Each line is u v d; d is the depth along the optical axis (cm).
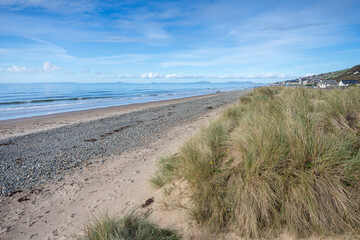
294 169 251
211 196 272
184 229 256
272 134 285
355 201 217
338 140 262
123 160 593
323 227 216
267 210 237
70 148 724
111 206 347
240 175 274
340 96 399
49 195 408
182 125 1051
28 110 2019
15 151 706
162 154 612
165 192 333
